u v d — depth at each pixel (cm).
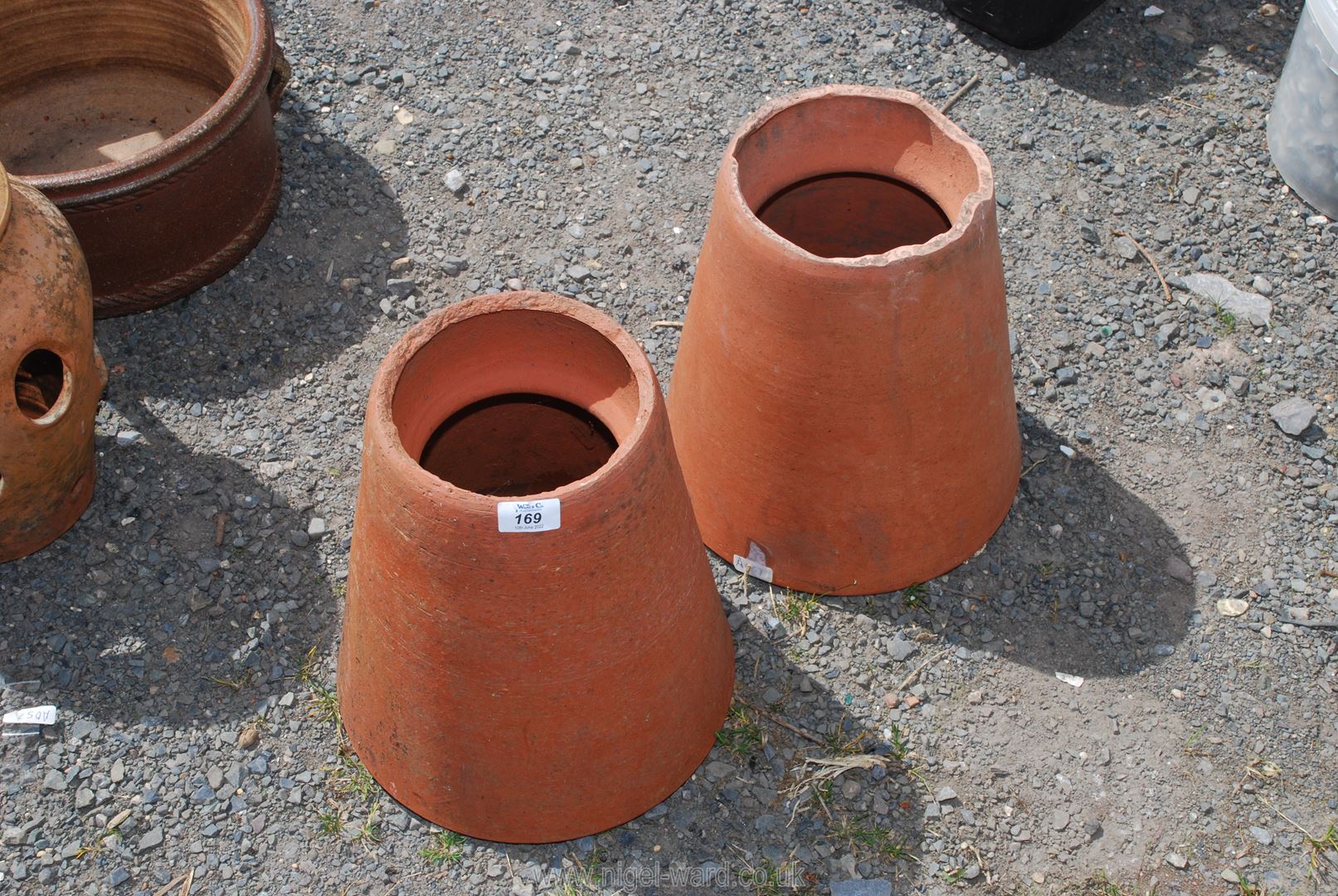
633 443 232
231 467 366
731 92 476
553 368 270
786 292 271
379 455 232
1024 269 421
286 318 404
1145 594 344
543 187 444
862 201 335
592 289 414
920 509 316
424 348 252
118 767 305
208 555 347
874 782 305
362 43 488
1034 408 385
